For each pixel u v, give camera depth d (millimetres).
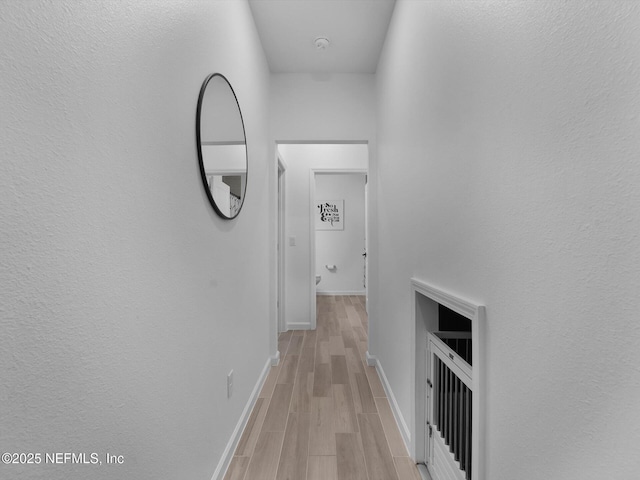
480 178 920
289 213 4016
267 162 2742
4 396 498
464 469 1151
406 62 1750
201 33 1269
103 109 711
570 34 578
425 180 1418
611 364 503
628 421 478
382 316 2521
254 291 2205
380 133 2602
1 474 492
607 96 504
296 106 2896
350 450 1696
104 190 716
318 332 3887
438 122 1254
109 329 733
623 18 477
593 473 538
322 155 3996
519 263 735
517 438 746
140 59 854
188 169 1147
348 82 2910
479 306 902
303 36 2416
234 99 1691
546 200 644
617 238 491
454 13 1097
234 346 1719
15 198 513
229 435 1625
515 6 743
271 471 1543
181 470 1087
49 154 575
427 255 1396
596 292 530
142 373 863
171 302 1023
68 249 618
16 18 514
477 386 903
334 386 2447
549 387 640
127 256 799
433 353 1465
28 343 536
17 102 516
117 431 759
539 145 665
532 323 691
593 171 533
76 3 634
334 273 6590
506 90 785
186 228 1133
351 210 6578
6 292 500
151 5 906
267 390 2383
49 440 576
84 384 657
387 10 2135
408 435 1692
